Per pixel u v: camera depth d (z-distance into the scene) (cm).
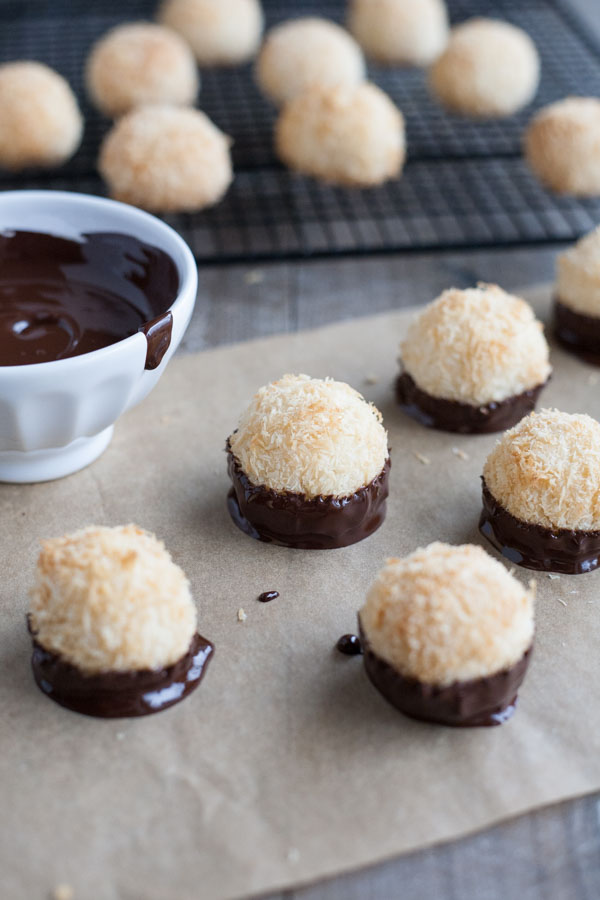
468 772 29
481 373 37
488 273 46
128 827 27
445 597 29
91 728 29
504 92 51
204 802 28
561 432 33
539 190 51
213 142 45
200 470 36
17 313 36
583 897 27
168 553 33
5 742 29
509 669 29
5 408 31
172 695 30
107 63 50
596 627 32
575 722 30
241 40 56
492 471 34
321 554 34
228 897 26
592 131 46
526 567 34
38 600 29
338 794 28
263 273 46
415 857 28
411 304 45
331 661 31
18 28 63
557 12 67
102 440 36
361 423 33
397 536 34
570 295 41
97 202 37
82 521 34
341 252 45
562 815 28
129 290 37
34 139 47
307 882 27
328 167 46
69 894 26
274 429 33
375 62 58
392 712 30
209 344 42
